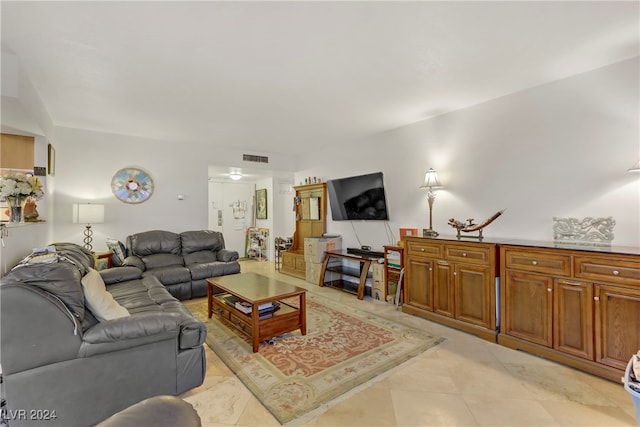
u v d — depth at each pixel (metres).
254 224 8.18
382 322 3.19
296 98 3.15
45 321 1.56
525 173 2.96
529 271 2.46
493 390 1.97
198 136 4.70
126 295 2.88
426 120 3.87
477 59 2.37
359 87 2.88
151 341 1.82
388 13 1.79
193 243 4.66
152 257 4.21
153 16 1.79
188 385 1.95
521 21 1.89
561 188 2.73
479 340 2.71
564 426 1.64
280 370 2.23
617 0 1.69
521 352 2.48
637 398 1.38
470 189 3.42
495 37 2.06
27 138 3.34
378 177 4.39
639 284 1.93
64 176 4.15
